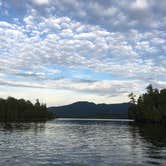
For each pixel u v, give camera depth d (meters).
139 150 39.69
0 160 30.30
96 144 47.97
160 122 159.25
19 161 29.91
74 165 28.08
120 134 73.25
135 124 151.12
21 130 85.00
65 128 104.94
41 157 32.69
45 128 101.25
